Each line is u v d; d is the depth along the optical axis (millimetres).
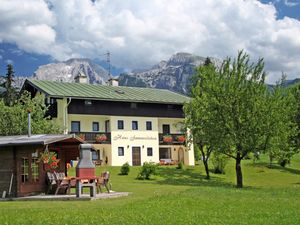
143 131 55344
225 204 17422
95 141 51562
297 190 26625
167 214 14484
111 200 19688
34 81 54219
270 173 48594
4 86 68938
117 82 63188
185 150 57719
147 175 39562
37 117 42125
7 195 22406
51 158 22484
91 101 52062
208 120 35844
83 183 20984
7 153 22781
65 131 47594
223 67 36500
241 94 34781
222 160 45719
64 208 16719
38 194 22938
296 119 42906
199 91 40250
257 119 34188
